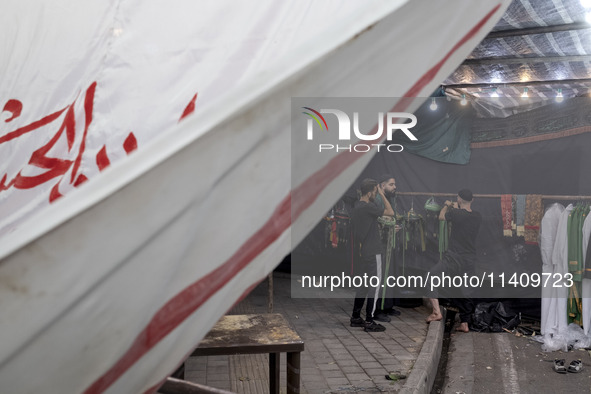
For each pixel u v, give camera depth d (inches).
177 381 56.7
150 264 28.8
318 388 175.3
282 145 31.4
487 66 214.1
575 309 245.6
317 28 33.6
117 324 29.0
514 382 198.5
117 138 34.5
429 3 33.6
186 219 29.1
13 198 34.8
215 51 35.2
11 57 40.1
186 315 31.8
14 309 25.7
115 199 26.4
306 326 251.9
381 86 34.4
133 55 36.9
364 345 222.4
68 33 39.7
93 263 26.8
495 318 267.7
